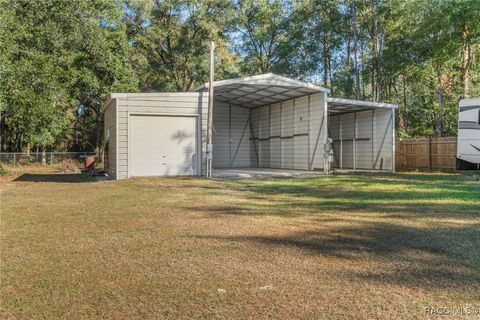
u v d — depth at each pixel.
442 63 22.59
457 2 19.34
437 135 24.88
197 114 13.48
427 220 5.63
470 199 7.66
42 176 15.56
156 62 30.36
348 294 2.87
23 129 19.12
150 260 3.74
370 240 4.48
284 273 3.35
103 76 23.55
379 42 25.38
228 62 31.47
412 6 22.28
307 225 5.34
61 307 2.66
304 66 27.41
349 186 10.38
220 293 2.90
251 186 10.51
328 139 14.88
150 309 2.63
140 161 13.03
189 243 4.39
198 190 9.63
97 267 3.54
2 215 6.22
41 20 19.28
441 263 3.60
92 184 11.44
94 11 22.16
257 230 5.04
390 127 16.45
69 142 34.38
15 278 3.25
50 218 5.95
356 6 25.48
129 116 12.88
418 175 14.08
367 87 29.94
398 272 3.36
